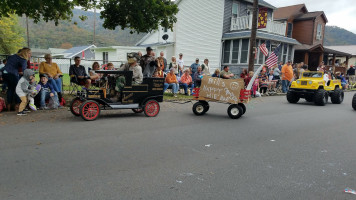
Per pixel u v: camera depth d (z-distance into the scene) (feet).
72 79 29.01
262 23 61.46
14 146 15.47
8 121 21.59
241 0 76.23
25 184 10.86
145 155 14.71
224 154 15.38
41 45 270.67
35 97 27.12
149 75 30.94
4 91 35.42
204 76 27.58
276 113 30.71
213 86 27.02
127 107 24.88
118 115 26.04
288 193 10.76
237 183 11.54
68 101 31.24
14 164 12.86
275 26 76.02
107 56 88.28
